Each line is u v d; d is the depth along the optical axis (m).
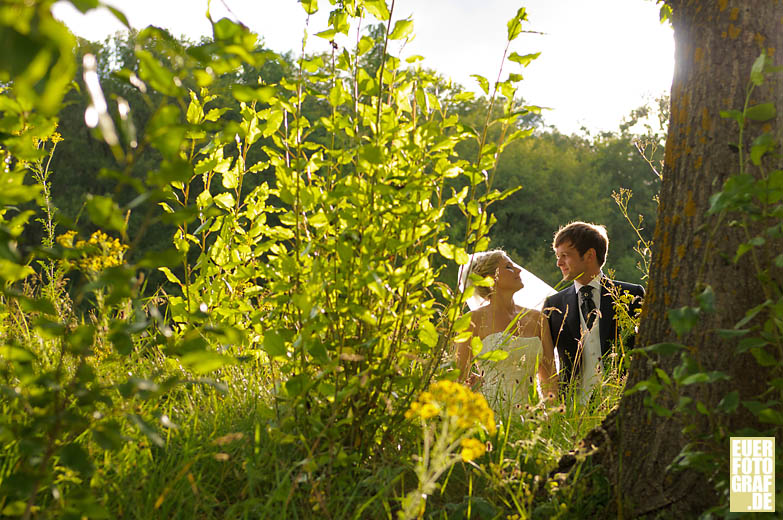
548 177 40.81
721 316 2.20
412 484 2.53
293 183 2.59
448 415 1.89
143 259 1.47
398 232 2.57
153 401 2.36
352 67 2.56
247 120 2.95
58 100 1.02
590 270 4.59
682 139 2.39
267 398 2.88
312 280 2.34
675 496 2.19
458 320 2.62
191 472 2.34
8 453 2.08
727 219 2.22
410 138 2.62
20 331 2.64
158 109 1.40
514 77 2.47
